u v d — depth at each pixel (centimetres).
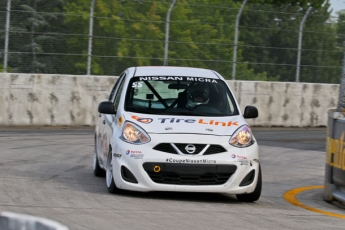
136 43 6575
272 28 7075
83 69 6397
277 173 4000
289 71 7181
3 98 6044
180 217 2244
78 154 4334
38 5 6194
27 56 6169
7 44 6088
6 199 2470
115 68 6512
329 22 7288
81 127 6341
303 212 2598
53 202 2452
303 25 7188
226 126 2741
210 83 3077
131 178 2584
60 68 6319
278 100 7125
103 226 2009
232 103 2994
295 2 10269
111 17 6469
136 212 2300
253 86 6988
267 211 2541
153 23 6625
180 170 2555
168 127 2661
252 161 2656
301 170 4184
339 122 2938
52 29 6259
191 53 6756
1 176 3169
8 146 4584
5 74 6041
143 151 2573
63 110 6306
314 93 7294
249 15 6975
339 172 2908
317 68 7294
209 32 6831
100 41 6438
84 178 3272
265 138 6009
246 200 2789
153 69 3189
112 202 2505
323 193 3189
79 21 6347
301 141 5862
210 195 2889
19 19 6116
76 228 1958
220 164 2580
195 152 2583
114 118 2898
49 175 3316
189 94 2962
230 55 6912
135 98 2911
